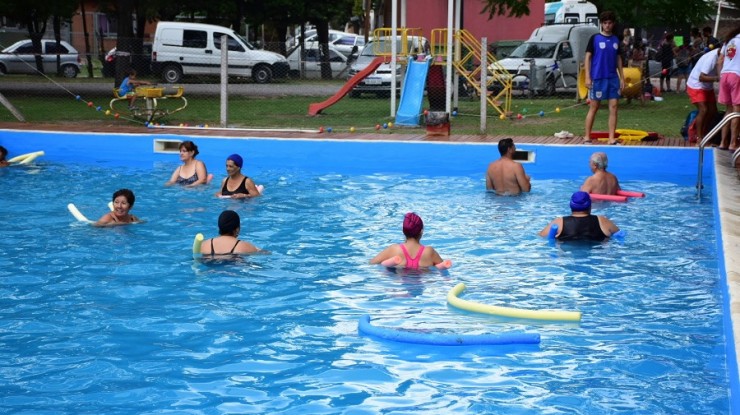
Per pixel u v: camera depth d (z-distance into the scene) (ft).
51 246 28.71
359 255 28.12
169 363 18.52
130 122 59.82
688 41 105.91
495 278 25.38
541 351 19.22
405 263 26.45
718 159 40.96
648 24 81.87
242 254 27.78
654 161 45.29
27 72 108.88
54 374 17.83
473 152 47.55
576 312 21.36
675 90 89.97
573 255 28.04
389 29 66.03
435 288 24.34
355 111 69.56
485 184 41.60
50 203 36.17
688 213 34.86
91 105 63.36
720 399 16.56
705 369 18.12
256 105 73.41
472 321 21.34
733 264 21.16
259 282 24.79
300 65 97.14
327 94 84.43
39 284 24.38
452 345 19.53
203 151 50.21
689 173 45.01
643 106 72.02
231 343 19.80
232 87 88.43
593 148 45.96
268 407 16.26
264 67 94.58
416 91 60.54
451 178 44.11
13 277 25.04
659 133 54.24
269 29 140.05
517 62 84.12
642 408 16.17
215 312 22.03
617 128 57.00
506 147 39.09
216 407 16.25
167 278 25.11
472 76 68.59
